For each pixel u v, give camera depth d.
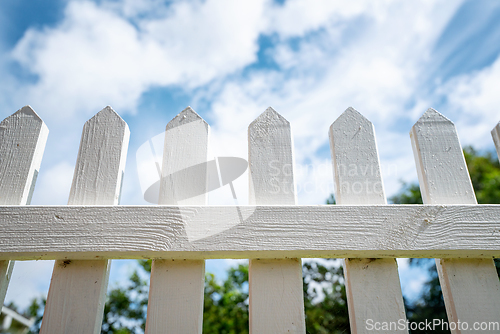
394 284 0.71
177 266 0.72
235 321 4.88
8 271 0.72
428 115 0.90
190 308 0.69
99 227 0.69
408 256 0.72
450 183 0.81
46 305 0.68
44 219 0.69
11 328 5.67
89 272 0.71
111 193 0.78
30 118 0.86
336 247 0.69
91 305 0.68
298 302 0.70
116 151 0.83
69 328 0.66
